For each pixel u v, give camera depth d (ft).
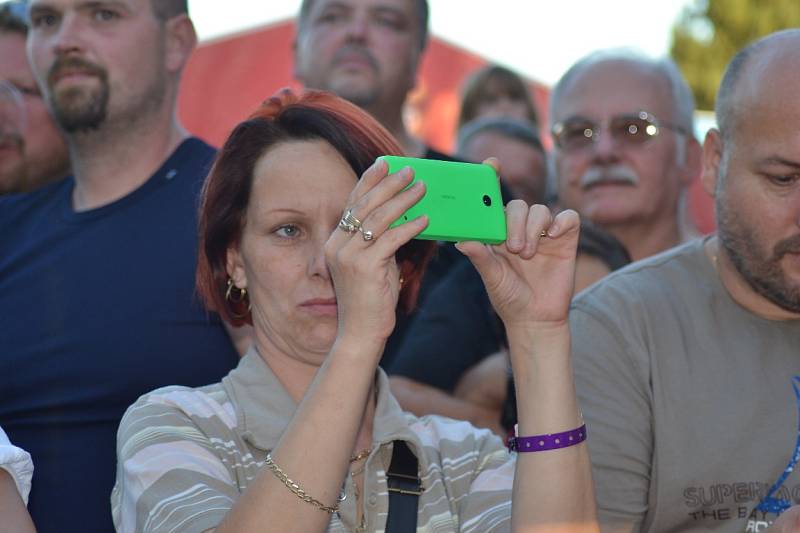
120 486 13.84
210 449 13.74
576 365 16.33
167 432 13.70
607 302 16.66
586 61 26.68
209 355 18.79
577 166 25.99
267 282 14.12
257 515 11.68
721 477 15.65
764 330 16.30
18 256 19.97
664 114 25.77
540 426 13.08
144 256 19.27
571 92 26.27
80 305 18.92
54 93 20.25
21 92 22.52
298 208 13.96
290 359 14.53
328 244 12.08
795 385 15.96
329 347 13.99
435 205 12.61
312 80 27.30
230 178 14.51
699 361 16.11
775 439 15.74
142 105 20.43
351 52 26.53
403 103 27.45
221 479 13.37
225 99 40.86
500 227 12.85
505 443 19.97
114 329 18.62
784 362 16.11
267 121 14.61
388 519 13.83
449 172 12.82
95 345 18.53
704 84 106.42
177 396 14.25
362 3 26.63
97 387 18.39
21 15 22.90
